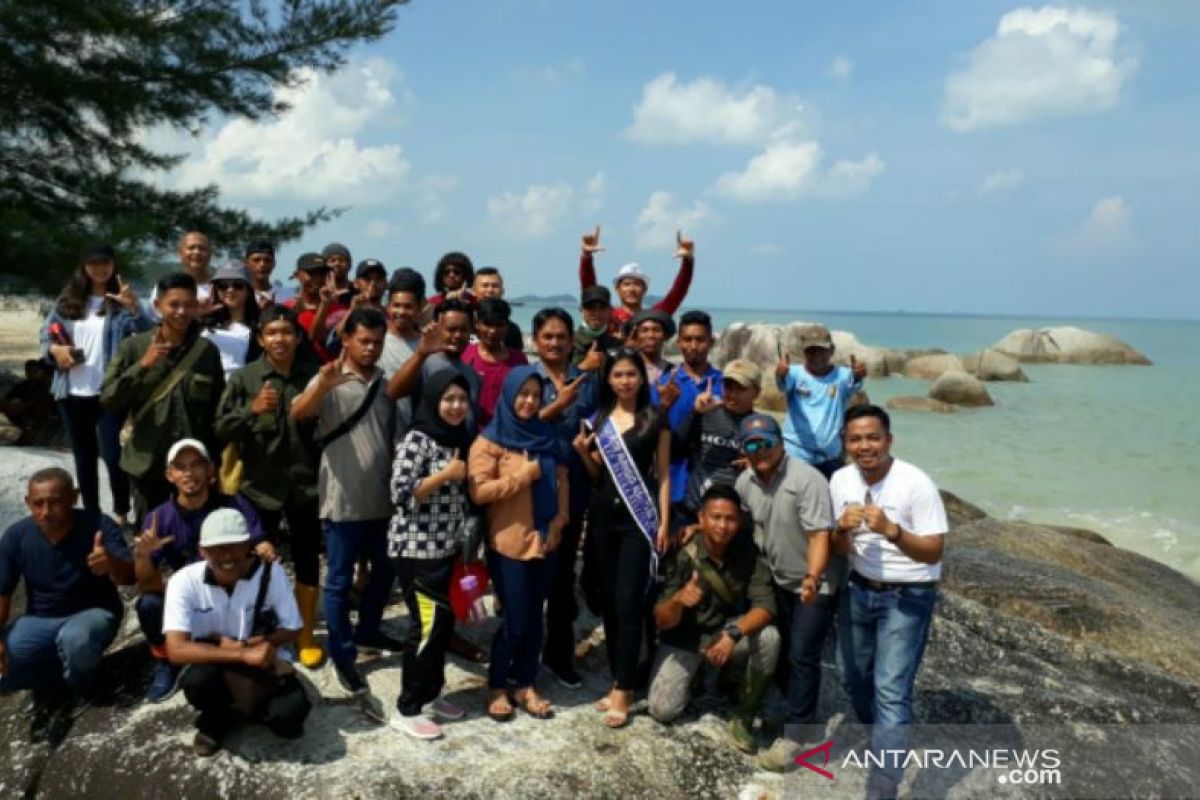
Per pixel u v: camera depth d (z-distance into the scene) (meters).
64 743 4.56
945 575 7.38
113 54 12.25
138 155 12.94
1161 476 16.08
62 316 6.23
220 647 4.25
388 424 4.84
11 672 4.69
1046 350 39.97
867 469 4.35
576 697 5.10
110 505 7.00
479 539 4.55
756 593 4.66
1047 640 6.36
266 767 4.28
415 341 5.62
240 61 12.64
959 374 24.88
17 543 4.68
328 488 4.75
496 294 6.64
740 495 4.88
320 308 6.04
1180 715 5.43
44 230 10.98
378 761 4.33
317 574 5.17
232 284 6.05
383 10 12.89
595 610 5.96
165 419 5.23
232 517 4.29
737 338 28.64
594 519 4.92
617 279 6.91
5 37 11.42
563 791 4.24
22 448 8.05
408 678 4.55
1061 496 14.54
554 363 5.25
